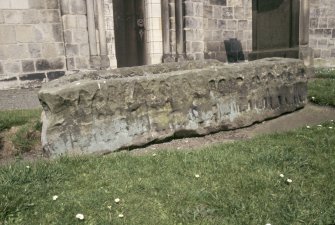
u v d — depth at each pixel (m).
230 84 5.27
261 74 5.67
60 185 3.03
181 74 4.83
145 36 11.59
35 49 9.04
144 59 12.00
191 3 11.05
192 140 4.83
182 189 2.93
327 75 9.62
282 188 2.94
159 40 11.28
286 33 10.44
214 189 2.92
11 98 7.43
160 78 4.64
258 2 11.30
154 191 2.93
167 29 10.89
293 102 6.17
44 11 9.05
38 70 9.12
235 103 5.33
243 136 5.02
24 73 8.96
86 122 4.10
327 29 14.48
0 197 2.67
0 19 8.56
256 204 2.68
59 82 5.03
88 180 3.14
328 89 7.19
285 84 6.01
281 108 5.97
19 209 2.60
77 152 4.06
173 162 3.58
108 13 10.33
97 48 9.70
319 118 5.71
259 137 4.54
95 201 2.74
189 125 4.88
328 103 6.33
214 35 12.46
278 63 5.96
